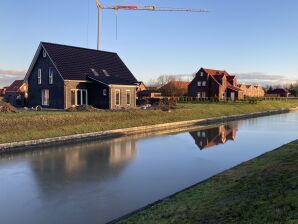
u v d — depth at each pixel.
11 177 13.46
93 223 8.91
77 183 12.66
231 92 78.50
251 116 48.12
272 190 8.67
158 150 19.66
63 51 38.28
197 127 32.53
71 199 10.84
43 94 37.50
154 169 15.02
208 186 10.87
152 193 11.52
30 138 20.83
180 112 38.06
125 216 9.00
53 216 9.41
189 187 11.41
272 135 26.67
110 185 12.44
